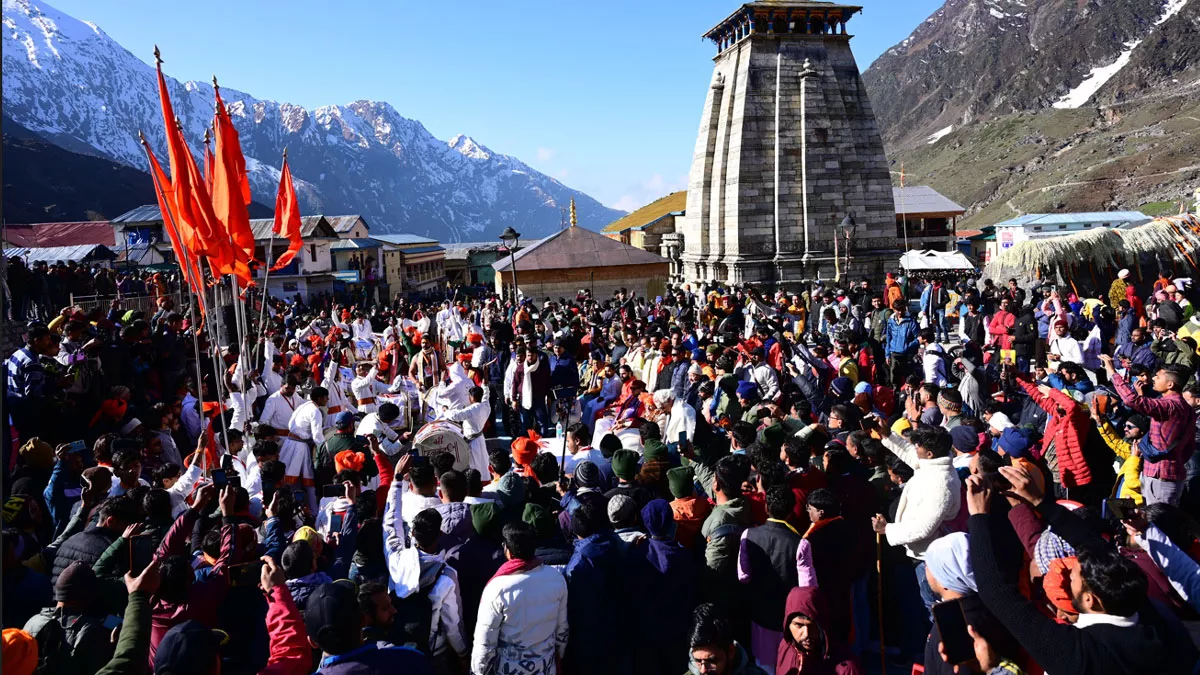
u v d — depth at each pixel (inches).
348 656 225.3
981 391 607.8
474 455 539.2
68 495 401.7
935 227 3075.8
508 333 874.8
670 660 290.7
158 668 217.8
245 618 302.5
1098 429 415.5
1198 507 389.1
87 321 719.7
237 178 490.3
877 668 325.4
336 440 462.3
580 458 443.2
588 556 286.4
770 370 588.1
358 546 299.3
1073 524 227.3
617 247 1909.4
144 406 610.2
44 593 298.0
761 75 1668.3
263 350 726.5
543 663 259.0
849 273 1673.2
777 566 286.8
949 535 240.1
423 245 4192.9
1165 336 685.3
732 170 1696.6
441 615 274.1
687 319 916.0
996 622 218.2
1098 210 6574.8
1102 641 185.5
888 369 787.4
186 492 381.4
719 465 320.5
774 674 288.4
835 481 331.3
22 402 510.3
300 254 2691.9
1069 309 843.4
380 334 1215.6
